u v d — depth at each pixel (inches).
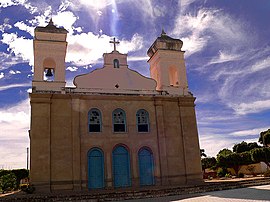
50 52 917.2
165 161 916.6
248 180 909.8
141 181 890.1
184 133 962.1
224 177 1503.4
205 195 657.6
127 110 933.2
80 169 834.2
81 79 924.6
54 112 856.3
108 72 962.1
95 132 882.8
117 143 895.7
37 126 826.2
